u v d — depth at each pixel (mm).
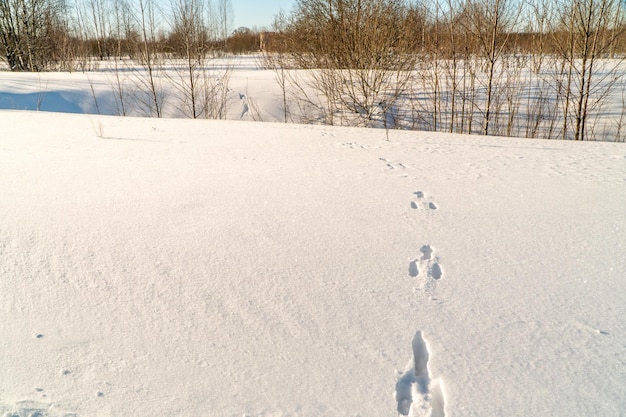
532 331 1819
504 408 1496
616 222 2648
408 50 8867
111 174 3391
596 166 3789
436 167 3787
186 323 1865
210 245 2371
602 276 2146
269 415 1487
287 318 1897
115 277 2105
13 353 1706
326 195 3068
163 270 2162
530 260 2285
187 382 1607
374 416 1486
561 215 2764
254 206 2854
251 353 1729
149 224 2561
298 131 5449
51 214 2631
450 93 8828
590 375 1612
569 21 6941
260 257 2281
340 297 2018
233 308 1946
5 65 17734
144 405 1517
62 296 1989
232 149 4309
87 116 6453
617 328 1820
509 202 2979
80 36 16953
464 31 7688
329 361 1696
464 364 1674
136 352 1729
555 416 1463
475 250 2383
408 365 1681
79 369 1648
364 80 8609
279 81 9938
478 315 1912
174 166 3646
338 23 10008
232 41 31641
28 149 4133
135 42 14195
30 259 2199
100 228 2492
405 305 1974
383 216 2758
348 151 4344
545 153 4320
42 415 1463
